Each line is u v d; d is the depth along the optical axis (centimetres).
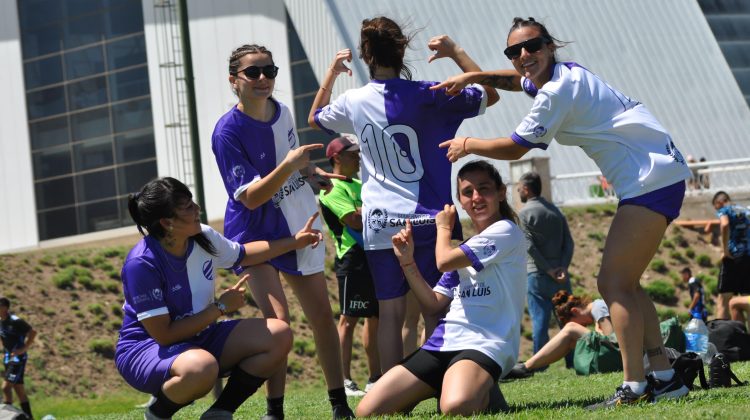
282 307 974
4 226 6006
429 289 978
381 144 1001
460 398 887
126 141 5791
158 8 5725
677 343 1543
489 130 4797
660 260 3688
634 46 5312
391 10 4941
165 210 853
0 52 6044
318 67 4841
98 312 3375
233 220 1005
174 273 873
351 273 1541
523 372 1644
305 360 3097
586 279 3588
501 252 941
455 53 1070
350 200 1525
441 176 1002
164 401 845
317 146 938
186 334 862
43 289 3434
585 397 1092
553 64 966
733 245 2123
